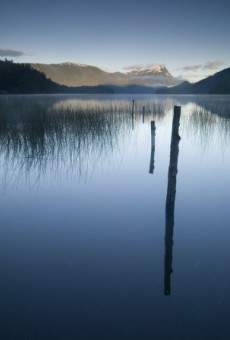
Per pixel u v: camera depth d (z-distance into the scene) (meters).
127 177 9.29
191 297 3.78
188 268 4.40
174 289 3.92
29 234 5.53
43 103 38.25
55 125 16.00
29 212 6.60
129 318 3.46
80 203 7.13
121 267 4.43
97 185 8.51
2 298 3.75
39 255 4.76
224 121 23.36
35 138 13.45
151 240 5.28
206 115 26.80
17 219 6.23
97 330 3.28
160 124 25.97
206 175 9.66
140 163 11.26
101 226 5.87
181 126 21.70
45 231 5.64
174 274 4.25
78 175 9.46
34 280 4.11
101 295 3.79
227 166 10.90
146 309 3.58
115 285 4.01
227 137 17.41
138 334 3.24
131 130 19.59
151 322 3.38
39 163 10.64
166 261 4.57
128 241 5.23
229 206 6.89
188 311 3.55
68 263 4.54
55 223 5.99
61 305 3.64
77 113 20.23
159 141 17.44
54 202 7.18
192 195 7.70
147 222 6.05
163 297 3.76
